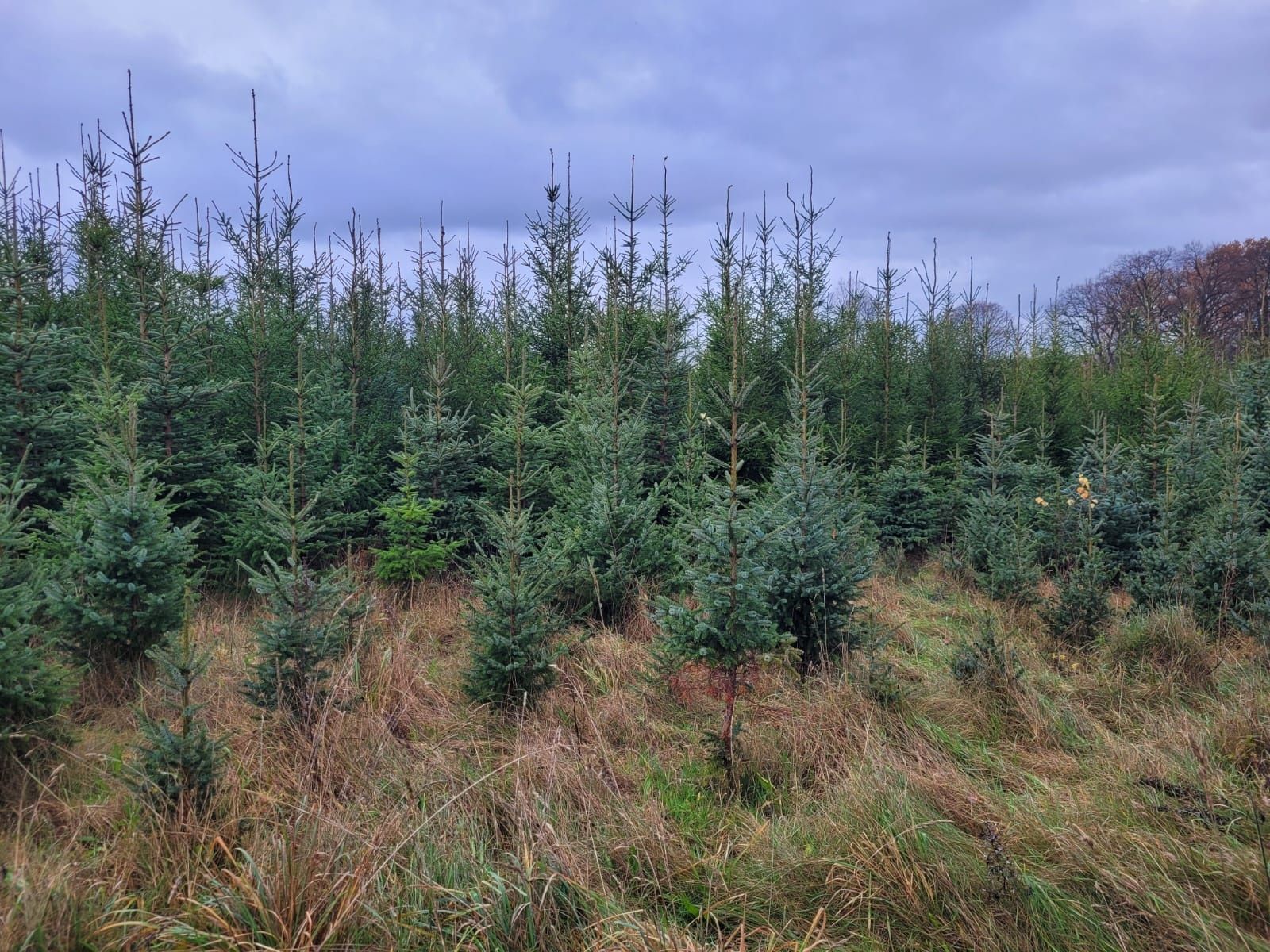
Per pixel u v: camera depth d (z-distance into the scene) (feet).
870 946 9.96
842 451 28.43
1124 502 28.25
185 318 28.55
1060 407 43.14
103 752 13.30
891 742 14.84
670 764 14.51
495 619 16.06
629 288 37.37
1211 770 13.62
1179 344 52.44
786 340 38.91
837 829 11.74
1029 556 25.34
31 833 10.80
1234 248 107.24
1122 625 21.21
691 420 29.32
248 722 14.15
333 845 10.47
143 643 16.38
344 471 26.32
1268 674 18.49
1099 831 11.64
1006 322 73.10
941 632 23.26
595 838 11.47
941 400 40.78
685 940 9.65
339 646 15.53
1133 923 10.06
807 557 18.03
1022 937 9.91
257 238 30.71
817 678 17.07
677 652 14.64
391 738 14.11
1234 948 9.36
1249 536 22.17
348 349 31.81
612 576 22.34
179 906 9.53
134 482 16.58
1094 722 16.21
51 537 19.31
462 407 33.53
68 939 8.67
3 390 21.15
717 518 14.74
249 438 25.90
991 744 15.65
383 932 9.40
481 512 25.09
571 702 16.62
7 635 12.12
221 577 23.30
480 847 11.10
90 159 33.40
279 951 8.71
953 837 11.59
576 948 9.69
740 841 12.03
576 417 28.86
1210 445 32.76
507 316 34.47
